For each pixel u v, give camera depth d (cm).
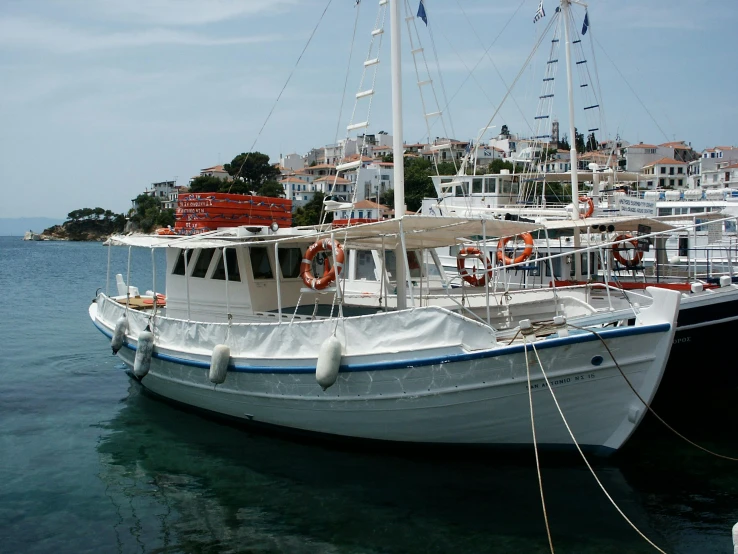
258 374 1058
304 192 9581
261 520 834
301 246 1284
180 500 896
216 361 1079
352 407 978
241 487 930
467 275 1373
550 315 1229
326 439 1057
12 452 1088
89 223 16300
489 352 862
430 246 1249
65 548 773
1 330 2411
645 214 2231
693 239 2017
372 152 10081
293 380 1017
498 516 827
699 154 9319
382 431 983
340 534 793
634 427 887
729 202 2305
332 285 1282
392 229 978
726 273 1645
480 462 967
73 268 6109
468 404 900
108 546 777
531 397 862
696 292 1223
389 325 936
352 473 960
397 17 1026
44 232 16800
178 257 1361
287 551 759
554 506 848
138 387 1520
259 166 9494
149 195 12094
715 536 780
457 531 793
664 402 1245
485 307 1238
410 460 995
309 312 1230
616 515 829
